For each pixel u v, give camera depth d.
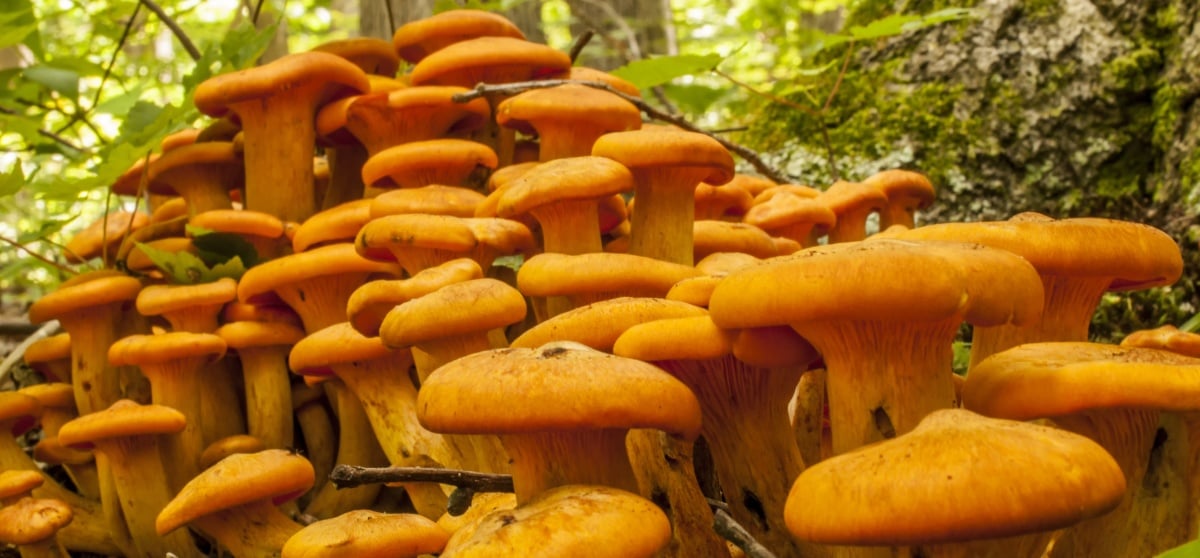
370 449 0.68
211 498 0.56
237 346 0.67
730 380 0.52
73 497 0.69
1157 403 0.44
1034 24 0.89
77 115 0.90
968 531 0.41
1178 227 0.78
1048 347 0.47
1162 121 0.83
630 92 0.78
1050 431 0.42
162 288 0.67
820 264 0.45
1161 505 0.49
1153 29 0.85
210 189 0.77
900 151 0.90
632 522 0.46
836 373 0.48
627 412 0.46
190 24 1.66
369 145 0.74
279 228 0.71
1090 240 0.49
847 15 1.08
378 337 0.61
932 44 0.92
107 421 0.61
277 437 0.69
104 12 1.06
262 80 0.69
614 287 0.57
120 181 0.80
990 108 0.89
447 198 0.66
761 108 1.05
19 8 0.86
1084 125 0.86
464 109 0.73
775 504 0.52
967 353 0.77
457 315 0.54
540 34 1.59
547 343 0.49
